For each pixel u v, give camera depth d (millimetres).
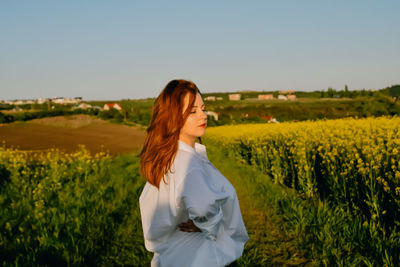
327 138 6180
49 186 5262
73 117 63156
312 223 3529
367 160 4027
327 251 2945
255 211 4641
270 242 3498
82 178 5980
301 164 5242
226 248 1127
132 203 4934
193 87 1172
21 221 3668
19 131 40969
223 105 136000
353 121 9062
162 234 1138
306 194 5117
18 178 5559
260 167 7961
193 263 1070
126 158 10867
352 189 3926
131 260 3084
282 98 176125
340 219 3412
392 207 3340
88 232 3457
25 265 2633
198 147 1346
